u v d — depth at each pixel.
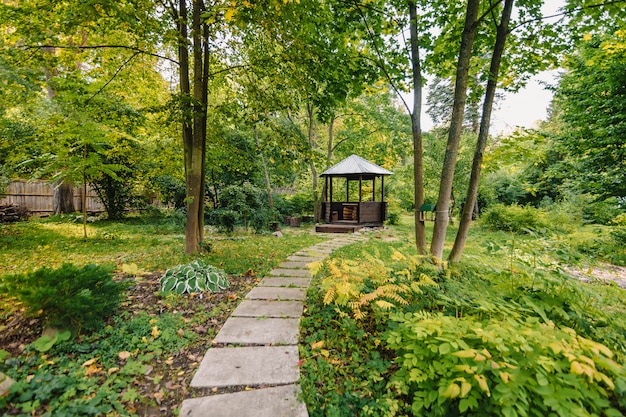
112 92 8.52
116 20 4.98
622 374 1.46
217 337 2.78
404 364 1.84
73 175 6.84
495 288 2.74
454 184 13.38
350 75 5.11
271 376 2.22
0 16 4.26
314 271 3.14
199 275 3.92
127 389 2.03
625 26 4.31
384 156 15.27
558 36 4.54
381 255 6.53
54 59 5.10
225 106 6.46
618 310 2.89
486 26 4.79
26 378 1.99
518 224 11.30
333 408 1.90
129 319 2.97
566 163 8.77
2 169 7.18
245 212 9.95
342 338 2.79
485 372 1.68
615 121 7.07
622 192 7.54
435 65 5.47
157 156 9.26
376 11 4.66
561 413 1.34
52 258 5.37
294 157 6.05
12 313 2.77
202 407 1.89
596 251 6.84
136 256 5.68
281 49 5.61
